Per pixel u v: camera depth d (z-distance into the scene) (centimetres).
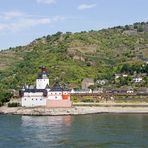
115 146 16600
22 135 19625
